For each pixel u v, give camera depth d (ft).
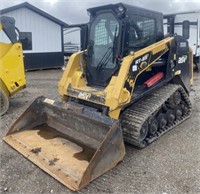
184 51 17.39
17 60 20.29
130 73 12.96
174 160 12.71
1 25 19.47
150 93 15.57
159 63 15.35
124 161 12.57
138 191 10.32
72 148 12.94
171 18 19.53
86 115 12.51
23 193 10.19
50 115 15.15
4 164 12.18
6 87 19.93
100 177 11.22
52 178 11.11
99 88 14.65
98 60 14.88
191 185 10.66
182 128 16.89
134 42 14.43
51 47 49.19
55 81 35.83
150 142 14.37
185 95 17.79
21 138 14.08
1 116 19.36
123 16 13.48
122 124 13.56
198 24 43.37
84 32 15.69
